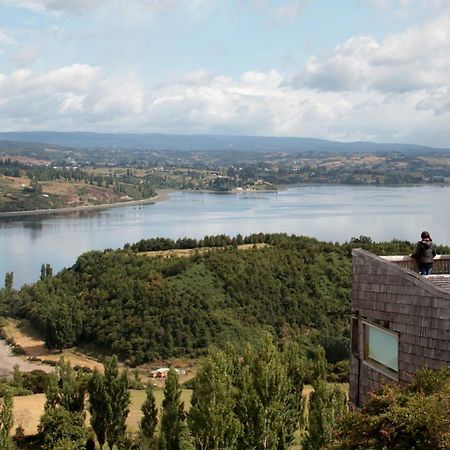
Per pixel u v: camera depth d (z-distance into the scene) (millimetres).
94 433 42594
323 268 101812
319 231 190625
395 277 16766
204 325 88688
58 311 92062
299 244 107875
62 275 108250
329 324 92375
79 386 42375
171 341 86938
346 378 58438
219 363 29328
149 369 83250
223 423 28016
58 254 170250
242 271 98750
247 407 28750
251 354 30984
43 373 68438
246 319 91750
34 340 94938
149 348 86250
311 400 32219
